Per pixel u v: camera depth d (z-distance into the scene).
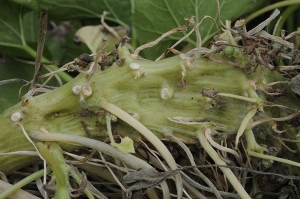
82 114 0.31
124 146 0.30
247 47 0.31
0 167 0.33
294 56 0.34
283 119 0.32
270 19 0.32
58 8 0.42
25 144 0.32
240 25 0.32
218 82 0.32
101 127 0.32
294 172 0.34
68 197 0.30
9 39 0.42
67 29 0.52
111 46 0.43
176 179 0.31
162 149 0.31
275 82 0.32
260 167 0.34
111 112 0.31
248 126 0.31
